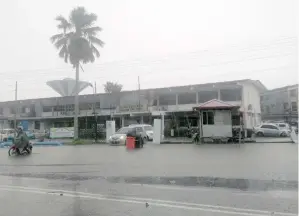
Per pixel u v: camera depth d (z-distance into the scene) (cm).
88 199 731
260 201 684
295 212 595
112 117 5044
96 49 3691
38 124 5956
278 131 3631
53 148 2595
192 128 3697
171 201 697
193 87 4588
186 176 1027
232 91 4472
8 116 6238
